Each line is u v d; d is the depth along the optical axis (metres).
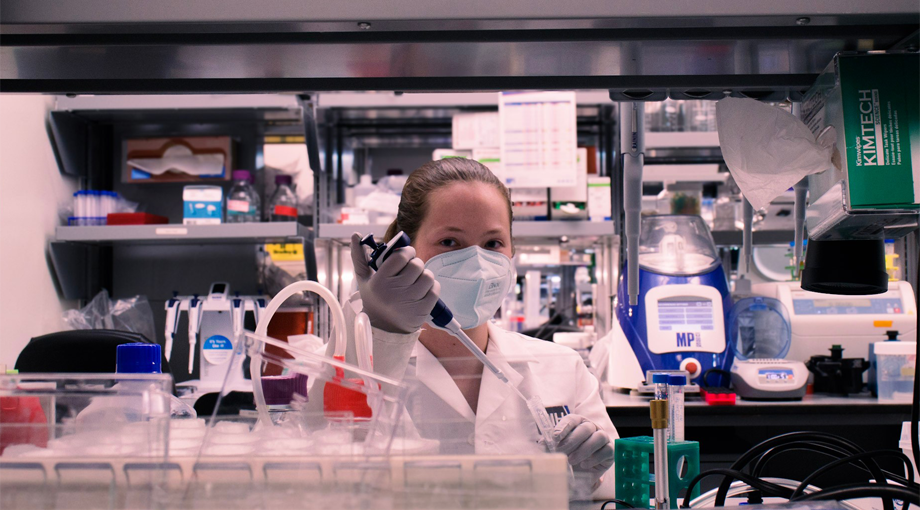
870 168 0.85
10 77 0.95
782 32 0.81
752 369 2.33
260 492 0.60
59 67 0.91
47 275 3.11
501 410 0.92
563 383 1.33
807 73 0.98
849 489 0.70
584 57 0.88
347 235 2.94
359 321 0.86
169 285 3.41
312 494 0.59
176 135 3.49
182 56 0.86
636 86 0.98
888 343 2.33
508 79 0.98
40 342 1.96
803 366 2.36
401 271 0.91
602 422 1.41
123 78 0.97
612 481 1.05
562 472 0.61
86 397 0.64
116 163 3.48
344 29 0.77
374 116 3.27
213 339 2.87
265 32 0.79
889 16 0.74
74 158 3.30
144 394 0.64
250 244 3.41
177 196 3.47
